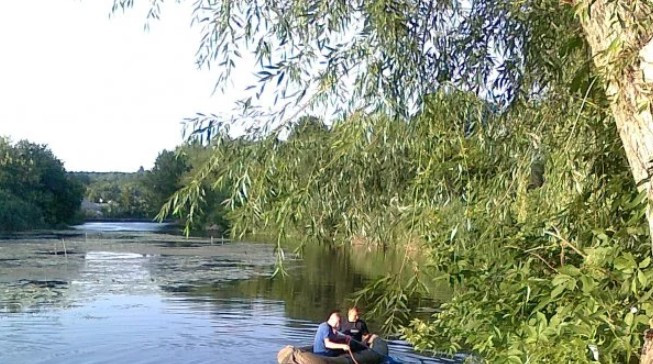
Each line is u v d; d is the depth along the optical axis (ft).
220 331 51.34
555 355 11.05
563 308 10.77
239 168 12.66
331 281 78.84
